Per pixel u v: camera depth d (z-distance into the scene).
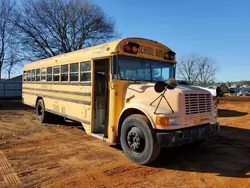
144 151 4.54
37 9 28.09
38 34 28.39
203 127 4.82
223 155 5.36
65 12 28.94
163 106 4.57
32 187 3.69
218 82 45.31
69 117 7.08
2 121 9.88
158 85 4.29
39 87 9.51
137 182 3.90
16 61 28.17
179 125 4.42
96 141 6.55
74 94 6.79
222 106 14.61
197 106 4.81
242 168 4.54
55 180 3.95
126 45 5.32
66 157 5.14
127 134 4.88
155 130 4.44
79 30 29.70
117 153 5.45
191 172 4.36
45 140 6.64
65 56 7.46
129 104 4.97
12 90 22.42
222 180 3.99
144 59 5.70
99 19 30.28
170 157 5.20
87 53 6.21
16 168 4.46
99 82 6.14
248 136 7.23
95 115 6.00
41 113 9.41
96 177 4.09
